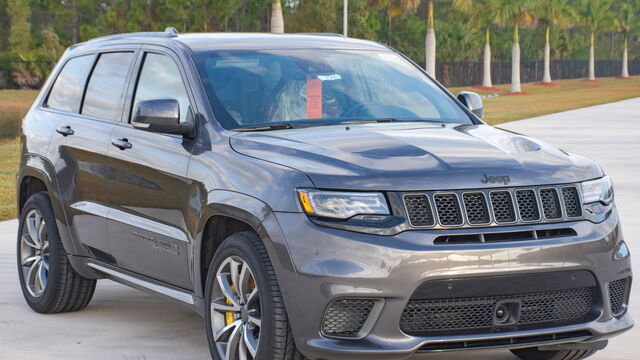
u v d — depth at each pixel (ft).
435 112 19.90
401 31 331.57
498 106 151.94
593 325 15.83
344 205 14.88
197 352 19.47
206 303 17.16
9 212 39.37
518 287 15.03
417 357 18.57
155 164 18.62
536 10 261.44
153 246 18.85
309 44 20.89
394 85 20.38
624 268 16.34
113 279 20.81
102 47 22.45
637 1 444.96
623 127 92.22
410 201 14.96
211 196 16.74
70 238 21.84
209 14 212.84
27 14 215.10
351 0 281.13
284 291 15.10
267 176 15.75
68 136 21.89
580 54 436.35
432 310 14.90
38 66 212.64
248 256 15.78
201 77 18.79
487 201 15.16
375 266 14.53
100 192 20.58
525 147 16.98
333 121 18.72
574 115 117.70
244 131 17.67
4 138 90.53
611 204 16.62
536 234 15.34
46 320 22.34
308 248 14.83
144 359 18.97
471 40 334.85
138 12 208.64
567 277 15.43
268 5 271.49
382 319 14.71
